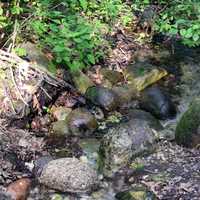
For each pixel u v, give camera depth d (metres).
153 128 2.35
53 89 2.40
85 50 2.59
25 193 1.87
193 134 2.14
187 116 2.20
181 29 2.79
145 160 2.08
